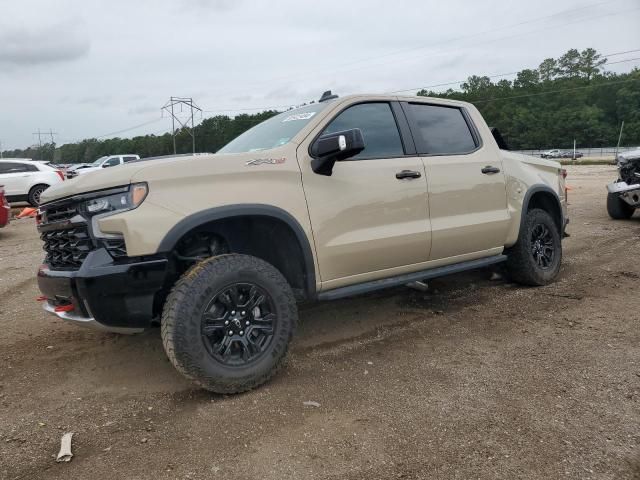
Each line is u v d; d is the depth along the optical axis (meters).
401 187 3.96
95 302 2.85
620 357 3.51
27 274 6.89
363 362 3.63
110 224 2.86
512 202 4.91
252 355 3.18
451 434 2.66
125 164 3.26
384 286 3.91
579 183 20.06
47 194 3.27
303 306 4.96
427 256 4.20
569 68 120.94
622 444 2.53
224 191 3.16
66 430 2.82
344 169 3.71
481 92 115.81
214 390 3.06
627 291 5.09
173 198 3.00
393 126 4.15
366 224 3.77
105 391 3.29
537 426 2.71
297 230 3.40
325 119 3.74
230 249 3.61
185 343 2.91
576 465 2.38
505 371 3.38
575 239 8.05
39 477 2.41
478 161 4.62
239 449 2.58
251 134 4.30
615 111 105.94
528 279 5.27
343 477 2.34
